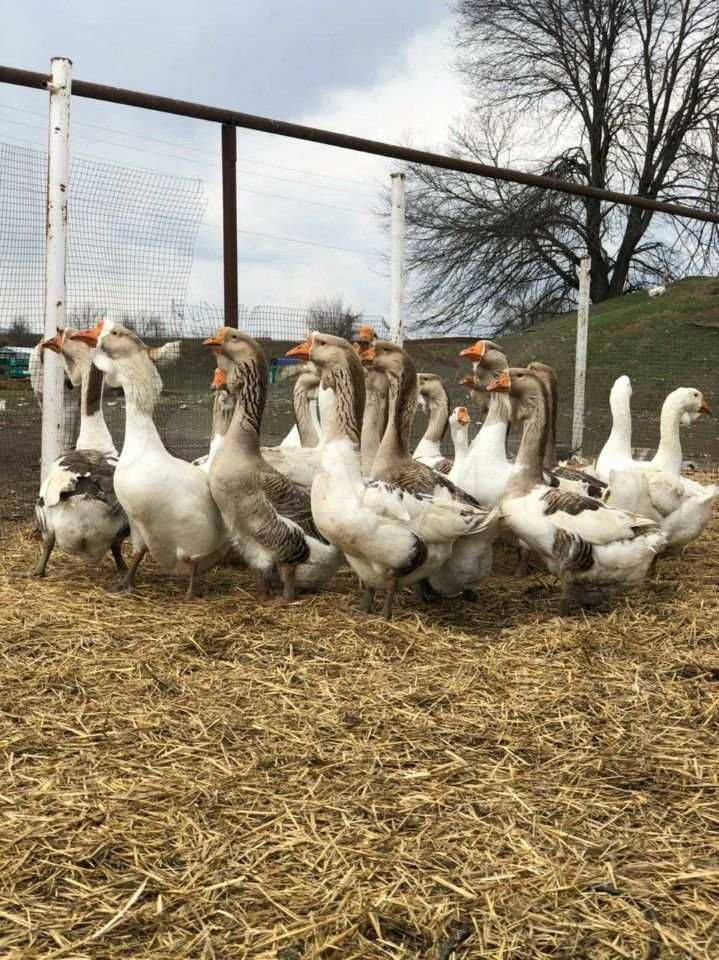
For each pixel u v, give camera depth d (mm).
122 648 2098
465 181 13750
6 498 4133
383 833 1371
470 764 1587
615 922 1178
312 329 4293
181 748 1623
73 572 2844
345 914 1185
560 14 14273
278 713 1771
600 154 15008
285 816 1412
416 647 2160
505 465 3072
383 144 3990
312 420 3725
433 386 3967
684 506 3057
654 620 2418
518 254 14000
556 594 2764
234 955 1112
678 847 1349
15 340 3783
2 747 1608
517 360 8977
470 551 2551
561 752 1639
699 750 1656
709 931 1169
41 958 1096
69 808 1424
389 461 2725
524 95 14789
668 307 10336
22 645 2084
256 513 2473
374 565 2363
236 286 3689
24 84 3170
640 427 7250
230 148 3602
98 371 2934
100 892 1224
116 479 2459
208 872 1271
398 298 4316
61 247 3301
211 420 4785
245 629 2244
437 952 1124
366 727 1719
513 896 1229
